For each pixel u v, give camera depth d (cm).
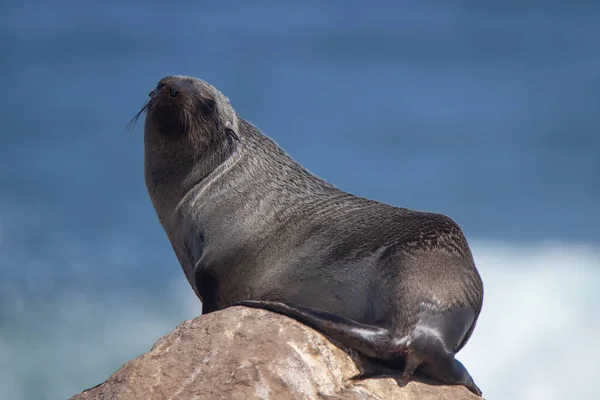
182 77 3862
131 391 2698
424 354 2916
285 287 3334
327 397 2706
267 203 3578
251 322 2872
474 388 2969
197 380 2695
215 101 3803
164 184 3797
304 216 3484
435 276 3031
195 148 3725
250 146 3797
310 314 2869
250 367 2705
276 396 2659
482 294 3158
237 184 3672
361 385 2797
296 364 2741
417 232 3167
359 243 3247
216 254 3522
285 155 3806
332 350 2828
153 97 3778
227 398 2628
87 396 2752
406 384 2867
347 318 2958
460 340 3039
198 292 3609
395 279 3030
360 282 3141
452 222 3231
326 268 3262
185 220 3725
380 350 2864
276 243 3453
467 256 3150
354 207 3481
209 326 2877
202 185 3712
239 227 3544
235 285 3484
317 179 3691
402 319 2936
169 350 2814
